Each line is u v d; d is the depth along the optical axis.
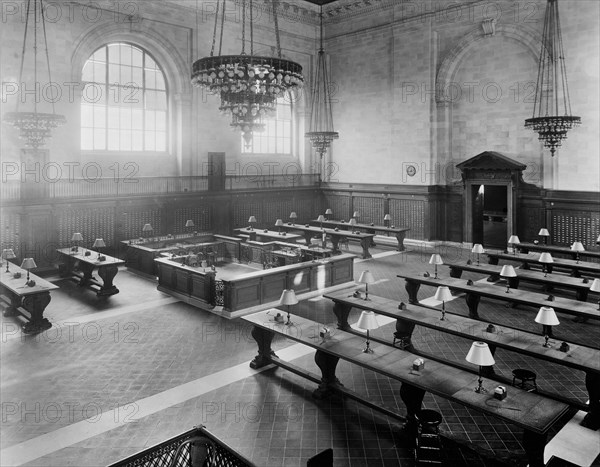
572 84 17.70
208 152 22.44
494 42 19.92
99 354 9.81
